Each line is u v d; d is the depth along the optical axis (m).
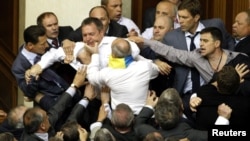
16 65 16.02
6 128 15.01
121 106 14.63
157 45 16.06
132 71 15.36
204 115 14.92
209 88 15.05
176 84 16.16
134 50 15.63
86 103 15.59
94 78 15.52
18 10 19.03
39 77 15.78
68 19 18.39
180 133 14.26
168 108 14.28
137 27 18.36
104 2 17.80
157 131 14.36
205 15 19.67
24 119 14.41
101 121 15.26
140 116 15.05
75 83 15.62
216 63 15.90
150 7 19.56
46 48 16.22
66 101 15.48
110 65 15.45
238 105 14.75
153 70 15.66
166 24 16.67
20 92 19.00
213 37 15.78
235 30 17.20
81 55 15.73
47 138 14.52
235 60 15.81
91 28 15.68
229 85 14.74
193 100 15.05
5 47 19.09
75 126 14.44
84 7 18.34
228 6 19.30
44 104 15.81
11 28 19.09
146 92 15.48
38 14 18.47
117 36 16.95
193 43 16.39
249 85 15.22
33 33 15.88
